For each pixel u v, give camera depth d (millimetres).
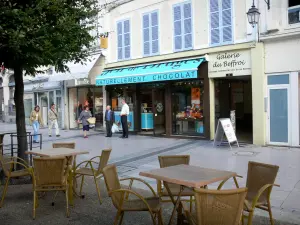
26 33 5785
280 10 10250
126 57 15102
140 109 15047
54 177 4934
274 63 10562
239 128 15336
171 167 4438
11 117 25656
